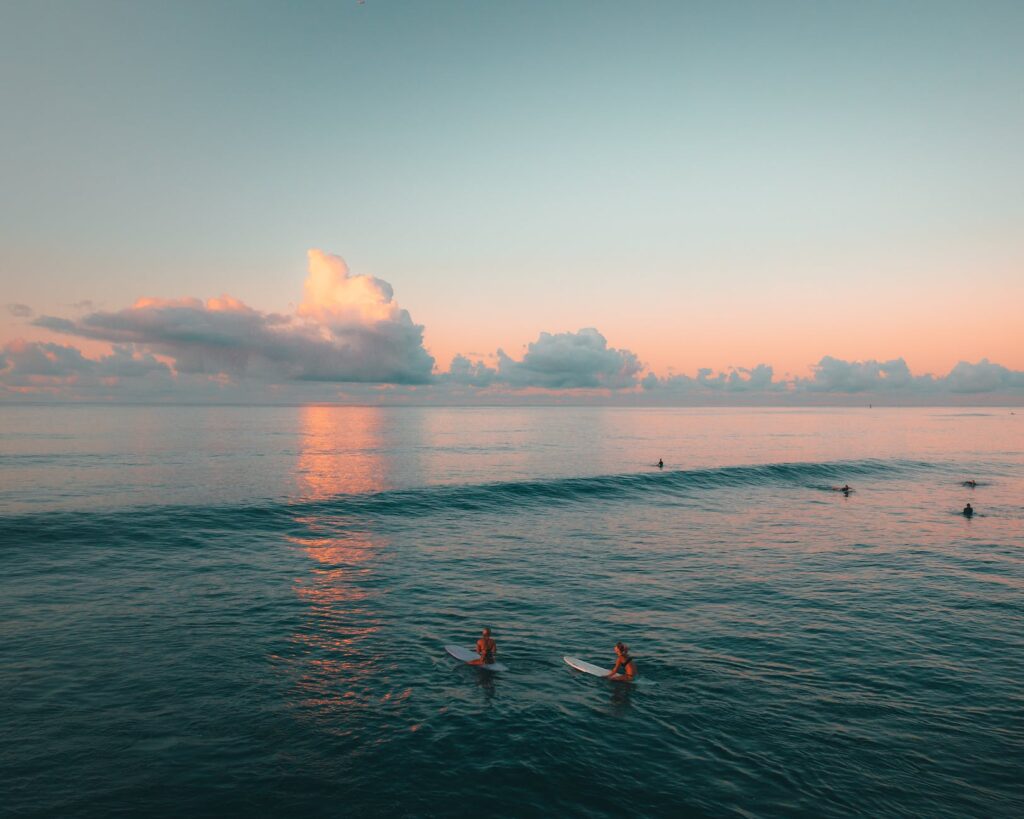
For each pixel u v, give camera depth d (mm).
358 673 18797
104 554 32719
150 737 14578
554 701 17062
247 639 21375
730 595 27516
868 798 12508
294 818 11680
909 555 35781
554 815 11906
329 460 88500
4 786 12375
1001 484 72625
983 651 20859
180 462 79688
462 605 25828
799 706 16750
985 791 12766
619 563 33531
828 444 140375
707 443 138250
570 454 104875
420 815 11852
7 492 51062
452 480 66625
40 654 19422
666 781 13125
